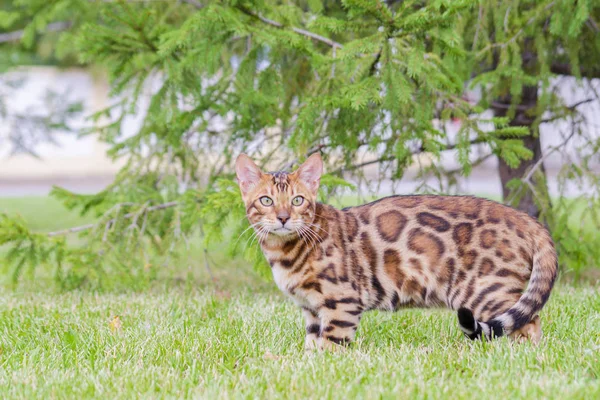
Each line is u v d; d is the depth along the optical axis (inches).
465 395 248.7
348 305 319.0
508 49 502.6
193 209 495.2
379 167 515.2
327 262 319.9
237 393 255.3
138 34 462.9
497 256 317.7
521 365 280.1
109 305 447.5
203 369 293.9
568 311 396.5
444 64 429.7
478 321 309.0
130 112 492.1
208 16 393.4
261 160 509.0
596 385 249.6
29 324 391.9
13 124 1005.2
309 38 458.6
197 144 545.3
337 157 510.3
